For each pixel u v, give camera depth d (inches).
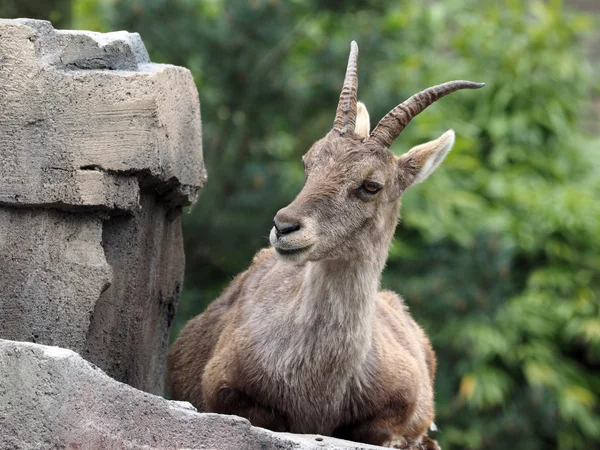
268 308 438.3
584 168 1056.8
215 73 820.0
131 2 799.1
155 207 445.1
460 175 996.6
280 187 815.7
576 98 1071.0
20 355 315.6
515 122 1022.4
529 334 930.1
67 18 628.1
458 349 865.5
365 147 434.0
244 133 842.8
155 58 834.2
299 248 410.0
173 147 425.7
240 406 432.5
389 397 438.6
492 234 865.5
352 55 451.8
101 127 397.1
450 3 1101.7
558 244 963.3
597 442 938.1
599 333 920.3
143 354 446.0
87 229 402.3
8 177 389.1
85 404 318.7
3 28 390.6
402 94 840.3
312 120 858.1
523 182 1000.9
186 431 332.2
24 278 390.3
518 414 898.7
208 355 485.7
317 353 425.1
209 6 850.8
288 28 820.0
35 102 390.6
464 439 880.9
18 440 312.2
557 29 1067.3
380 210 436.5
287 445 345.4
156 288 456.4
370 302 432.1
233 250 820.6
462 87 444.1
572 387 908.6
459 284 864.3
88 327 398.0
